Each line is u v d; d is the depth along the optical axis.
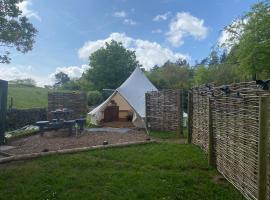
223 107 6.61
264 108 4.44
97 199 5.38
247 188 5.27
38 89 44.66
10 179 6.36
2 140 11.03
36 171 6.92
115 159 8.30
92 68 44.66
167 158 8.23
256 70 15.83
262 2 16.14
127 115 18.59
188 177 6.52
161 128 14.05
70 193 5.63
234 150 5.91
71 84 51.50
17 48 17.06
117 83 43.94
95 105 29.92
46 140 11.86
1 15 15.33
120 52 45.19
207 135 8.46
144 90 18.06
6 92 11.30
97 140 11.70
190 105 10.84
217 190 5.82
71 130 13.16
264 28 15.67
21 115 16.11
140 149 9.64
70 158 8.20
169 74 39.25
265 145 4.47
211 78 28.50
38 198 5.40
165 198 5.40
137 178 6.45
